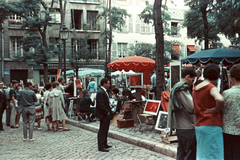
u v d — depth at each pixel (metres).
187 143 4.98
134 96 11.84
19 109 13.30
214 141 3.90
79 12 37.19
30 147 8.33
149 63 12.38
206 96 3.99
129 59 12.52
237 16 15.74
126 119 10.45
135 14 38.25
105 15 31.11
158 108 8.97
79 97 13.50
